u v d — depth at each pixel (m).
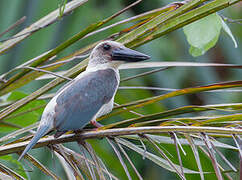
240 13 12.93
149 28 6.69
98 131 6.18
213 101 11.91
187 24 6.55
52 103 7.29
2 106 7.57
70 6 7.42
